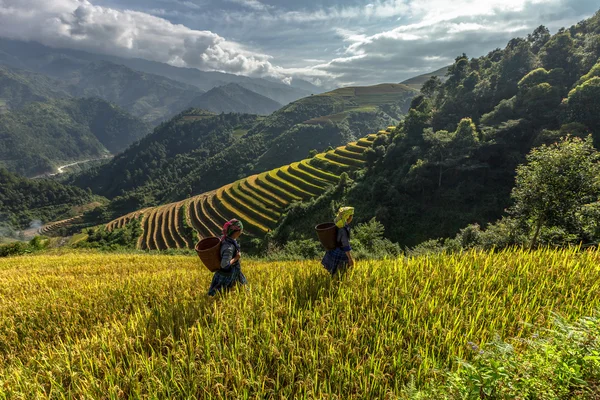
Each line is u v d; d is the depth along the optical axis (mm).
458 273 5586
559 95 63875
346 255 5906
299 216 67500
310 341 3926
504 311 4043
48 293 8914
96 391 3637
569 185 15094
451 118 82438
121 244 85938
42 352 4605
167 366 3729
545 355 2365
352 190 68188
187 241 82688
